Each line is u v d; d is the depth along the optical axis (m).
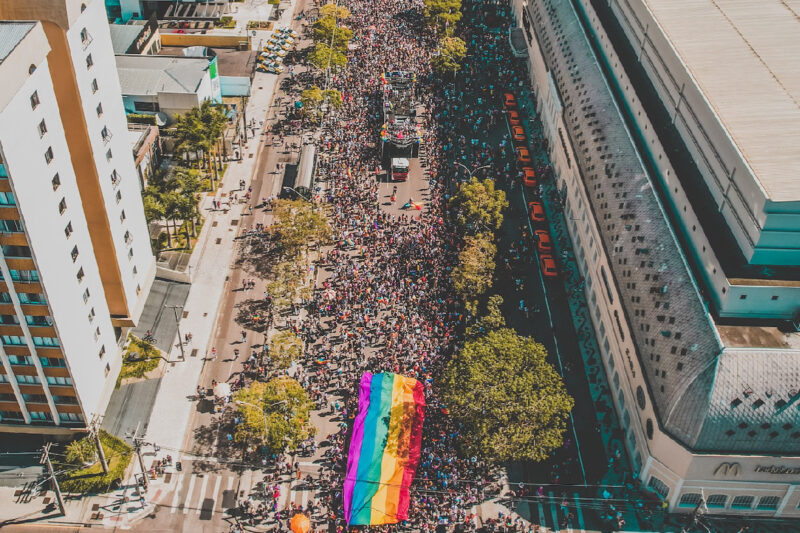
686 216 122.81
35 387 108.19
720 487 110.19
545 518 112.94
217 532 108.88
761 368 104.50
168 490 113.56
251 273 150.88
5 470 113.88
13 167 86.81
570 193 162.12
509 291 148.50
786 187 105.81
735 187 113.44
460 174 177.50
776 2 148.38
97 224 113.06
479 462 118.50
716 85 126.25
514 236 161.38
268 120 194.62
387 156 182.25
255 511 111.38
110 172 113.75
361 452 116.44
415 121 188.38
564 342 140.00
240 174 175.62
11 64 84.62
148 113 177.25
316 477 115.81
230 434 121.69
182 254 152.12
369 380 126.00
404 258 152.12
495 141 189.88
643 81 150.50
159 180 154.88
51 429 114.00
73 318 105.62
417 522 110.50
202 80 179.38
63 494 112.19
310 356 132.50
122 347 128.25
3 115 83.94
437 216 163.38
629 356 122.12
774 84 126.44
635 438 118.75
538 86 199.50
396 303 142.25
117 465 114.94
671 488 112.00
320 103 196.12
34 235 92.75
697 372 105.44
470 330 127.00
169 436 120.81
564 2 193.00
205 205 166.12
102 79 109.31
